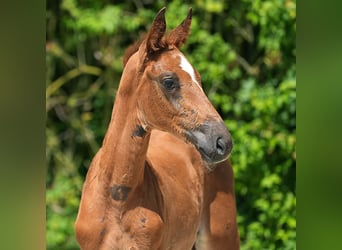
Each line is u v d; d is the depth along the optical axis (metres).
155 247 5.71
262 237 11.47
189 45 11.95
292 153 11.41
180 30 5.68
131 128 5.62
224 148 5.20
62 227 11.77
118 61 12.39
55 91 12.75
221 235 7.04
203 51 11.65
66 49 12.74
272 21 11.55
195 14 12.07
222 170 7.11
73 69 12.80
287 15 11.52
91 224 5.70
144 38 5.78
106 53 12.55
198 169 6.79
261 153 11.32
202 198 6.81
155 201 5.82
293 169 11.55
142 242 5.64
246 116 11.86
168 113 5.41
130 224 5.63
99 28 11.95
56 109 12.84
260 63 12.13
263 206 11.35
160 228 5.71
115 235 5.66
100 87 12.76
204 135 5.25
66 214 12.07
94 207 5.72
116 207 5.65
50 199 12.04
